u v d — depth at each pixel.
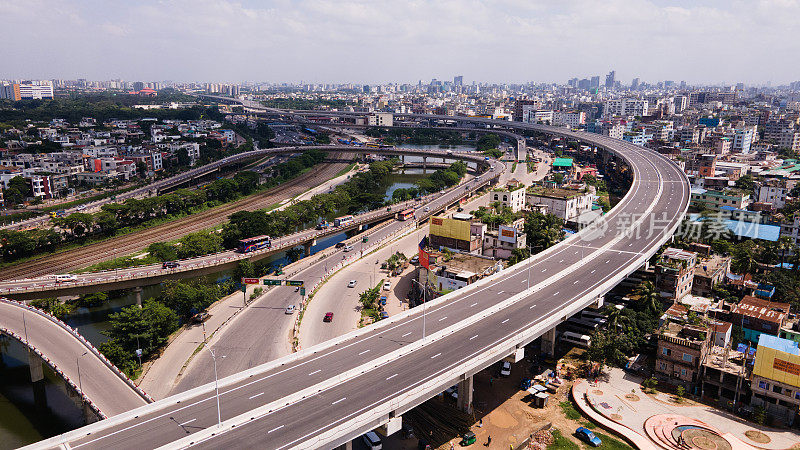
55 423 124.31
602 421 119.56
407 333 127.25
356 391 101.12
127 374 138.12
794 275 185.50
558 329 164.38
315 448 85.50
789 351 118.31
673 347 132.62
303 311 176.75
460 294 154.38
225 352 149.75
